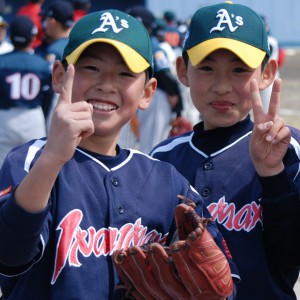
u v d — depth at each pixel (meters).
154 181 2.39
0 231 2.02
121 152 2.40
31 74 6.19
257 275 2.70
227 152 2.86
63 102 2.05
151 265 2.15
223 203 2.78
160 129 6.81
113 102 2.29
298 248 2.62
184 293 2.16
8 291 2.27
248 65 2.70
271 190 2.55
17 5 28.55
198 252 2.09
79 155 2.32
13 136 6.22
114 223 2.27
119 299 2.24
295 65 23.70
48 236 2.17
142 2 29.08
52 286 2.17
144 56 2.33
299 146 2.77
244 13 2.80
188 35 2.86
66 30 7.41
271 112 2.45
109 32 2.28
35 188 2.00
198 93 2.81
